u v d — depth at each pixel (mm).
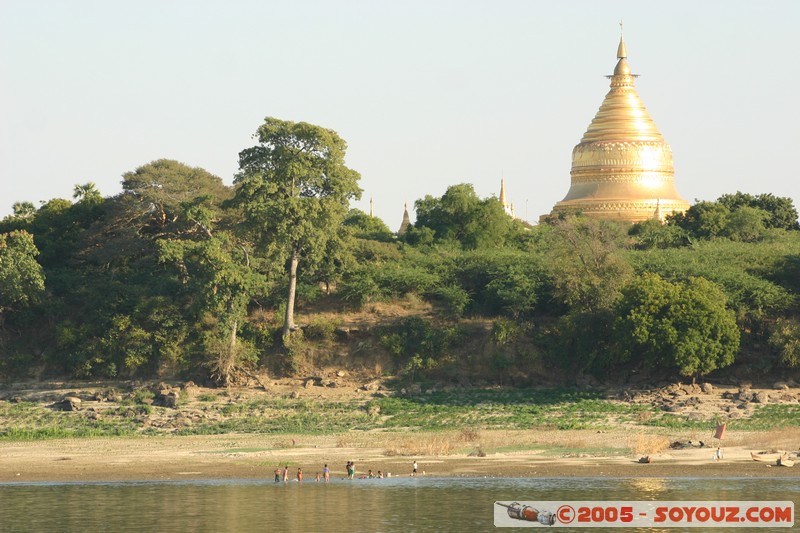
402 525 120500
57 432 186750
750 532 120625
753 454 156750
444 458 160625
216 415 198750
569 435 176000
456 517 124000
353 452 166375
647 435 174250
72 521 123312
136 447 173750
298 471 145375
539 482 142125
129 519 124000
